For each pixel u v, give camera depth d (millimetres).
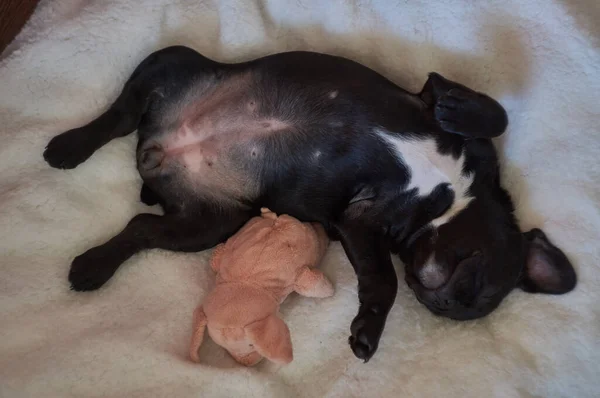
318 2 529
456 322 479
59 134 486
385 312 459
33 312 453
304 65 491
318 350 471
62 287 465
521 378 458
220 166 501
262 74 493
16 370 430
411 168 478
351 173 488
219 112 493
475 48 515
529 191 497
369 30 528
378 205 488
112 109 489
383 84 491
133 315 468
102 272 468
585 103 494
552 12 502
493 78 515
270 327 439
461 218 469
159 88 496
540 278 473
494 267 458
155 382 446
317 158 488
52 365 434
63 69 499
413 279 471
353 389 458
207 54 529
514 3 508
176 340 465
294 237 469
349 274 496
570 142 492
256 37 528
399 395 455
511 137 510
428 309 484
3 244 464
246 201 506
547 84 500
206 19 525
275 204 503
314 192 496
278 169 495
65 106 498
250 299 443
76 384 435
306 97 486
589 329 463
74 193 488
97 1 511
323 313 478
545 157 496
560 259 468
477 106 456
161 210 517
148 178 498
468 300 450
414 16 519
